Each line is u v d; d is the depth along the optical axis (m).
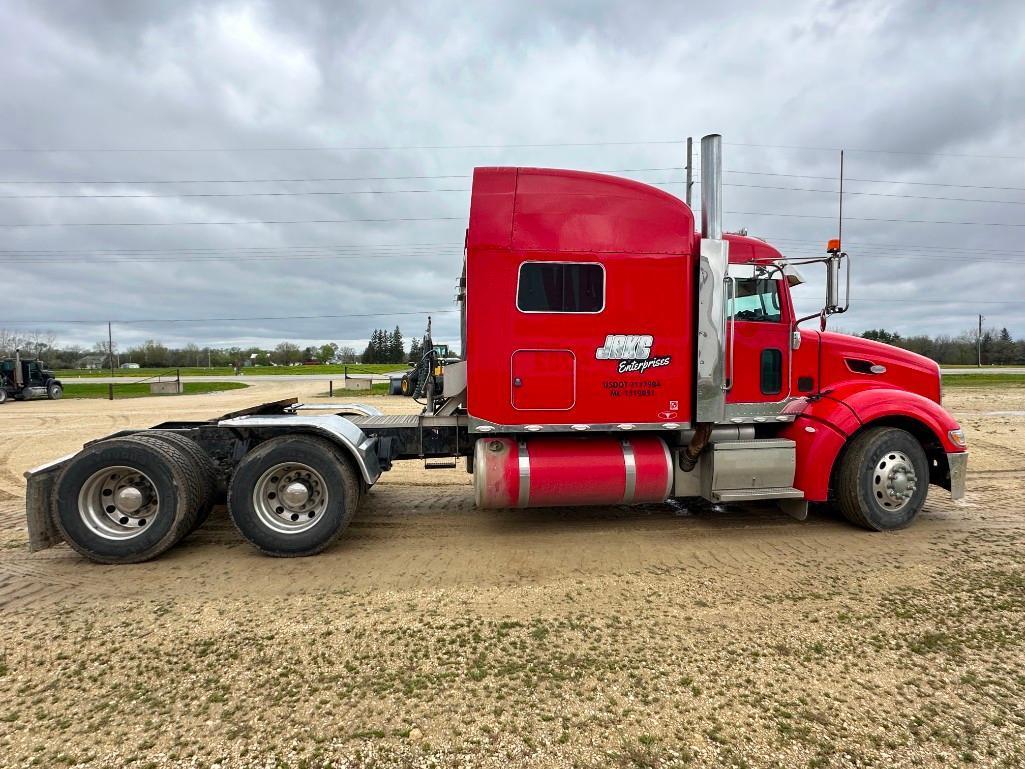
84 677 2.97
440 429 5.46
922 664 3.08
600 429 4.99
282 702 2.75
